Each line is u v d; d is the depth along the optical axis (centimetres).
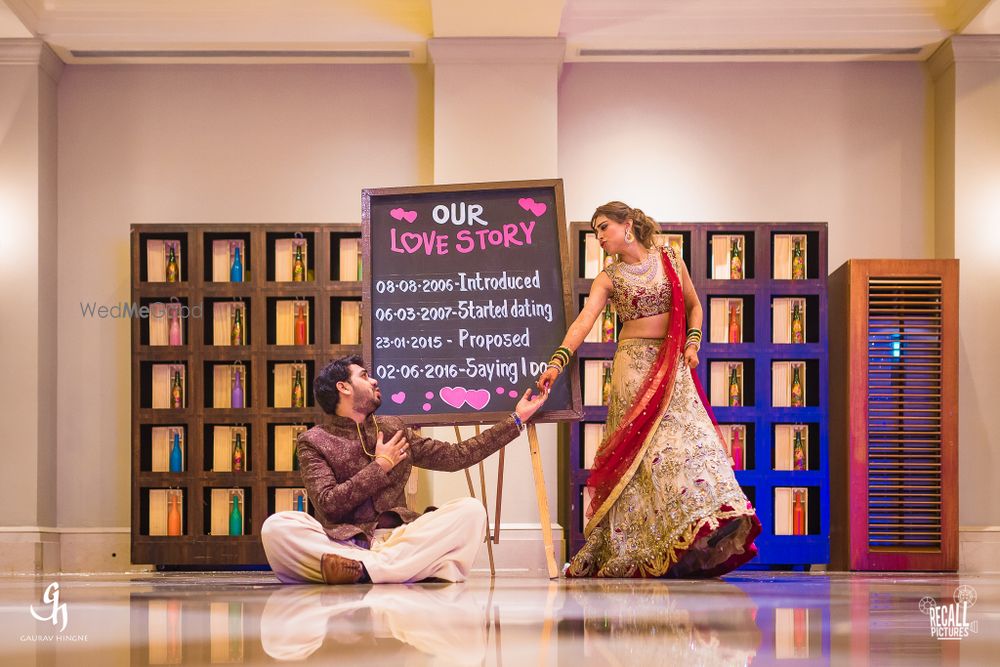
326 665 158
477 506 404
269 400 692
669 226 684
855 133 740
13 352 702
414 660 164
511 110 709
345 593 327
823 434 673
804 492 675
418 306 488
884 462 673
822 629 216
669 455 441
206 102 745
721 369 685
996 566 692
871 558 662
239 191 743
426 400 480
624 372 462
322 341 682
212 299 695
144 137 745
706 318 685
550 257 487
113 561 716
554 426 694
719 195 745
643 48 720
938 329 680
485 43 707
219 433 687
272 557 387
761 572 591
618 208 463
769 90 743
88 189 741
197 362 684
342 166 746
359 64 749
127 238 740
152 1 706
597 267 689
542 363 479
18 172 709
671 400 449
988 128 715
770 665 160
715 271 688
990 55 712
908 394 671
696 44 715
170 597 316
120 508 726
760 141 741
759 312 679
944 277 675
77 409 730
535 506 687
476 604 280
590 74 743
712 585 386
